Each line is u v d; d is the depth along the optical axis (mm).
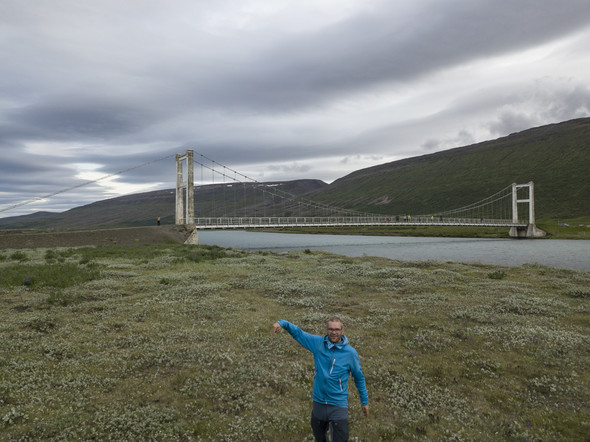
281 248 86438
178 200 87438
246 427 7133
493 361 10438
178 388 8742
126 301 17406
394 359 10625
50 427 6887
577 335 12320
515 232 140250
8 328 12742
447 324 13945
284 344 11727
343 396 5492
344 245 99812
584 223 183125
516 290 20547
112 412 7539
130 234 67000
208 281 23109
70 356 10523
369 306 17094
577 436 6949
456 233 159125
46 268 26516
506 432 7113
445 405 8164
